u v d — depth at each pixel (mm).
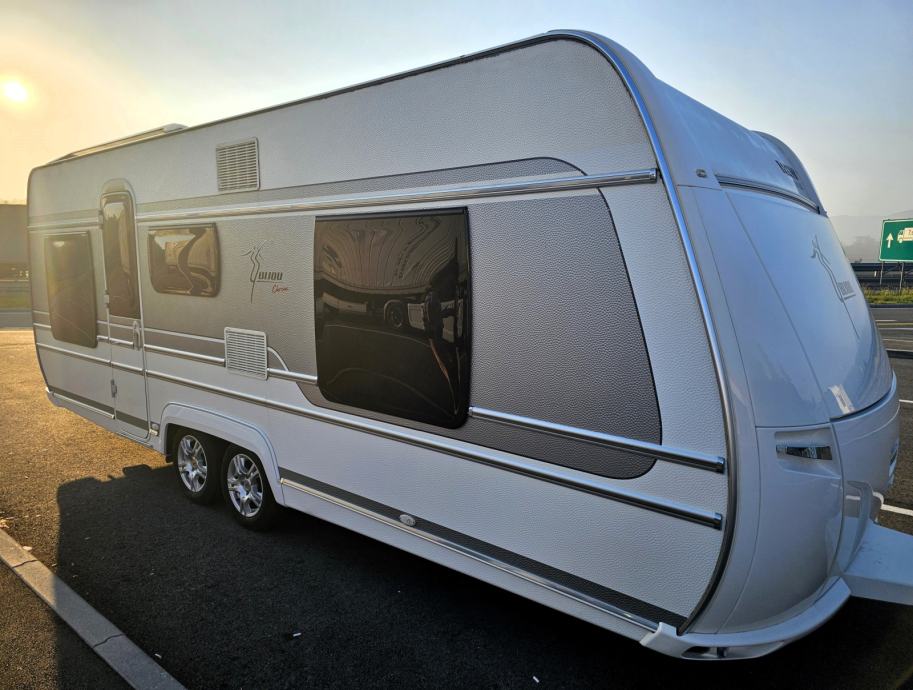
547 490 2514
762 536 2070
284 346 3586
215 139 3867
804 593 2258
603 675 2740
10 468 5422
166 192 4297
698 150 2279
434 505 2934
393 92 2891
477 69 2584
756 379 2068
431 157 2770
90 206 5133
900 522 4230
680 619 2230
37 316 6281
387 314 2990
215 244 3947
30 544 3977
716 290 2076
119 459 5703
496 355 2604
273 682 2695
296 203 3410
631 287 2223
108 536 4098
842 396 2340
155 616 3182
